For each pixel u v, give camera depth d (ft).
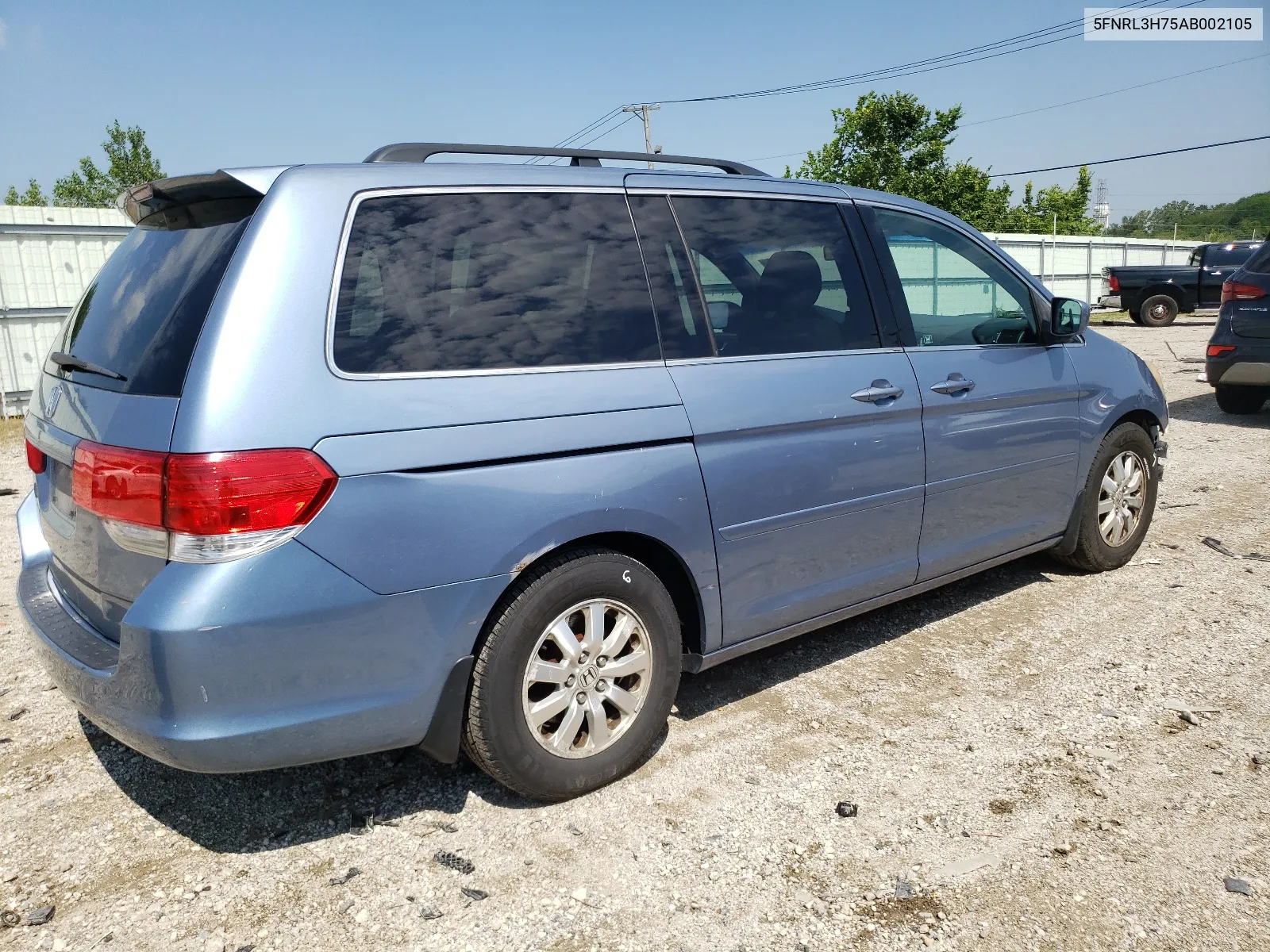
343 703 8.19
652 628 10.06
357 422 8.07
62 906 8.35
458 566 8.53
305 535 7.80
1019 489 14.28
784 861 8.78
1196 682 12.21
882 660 13.19
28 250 45.98
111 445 8.05
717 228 11.14
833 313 11.98
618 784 10.15
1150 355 52.31
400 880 8.64
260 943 7.84
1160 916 7.89
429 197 9.11
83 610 9.08
